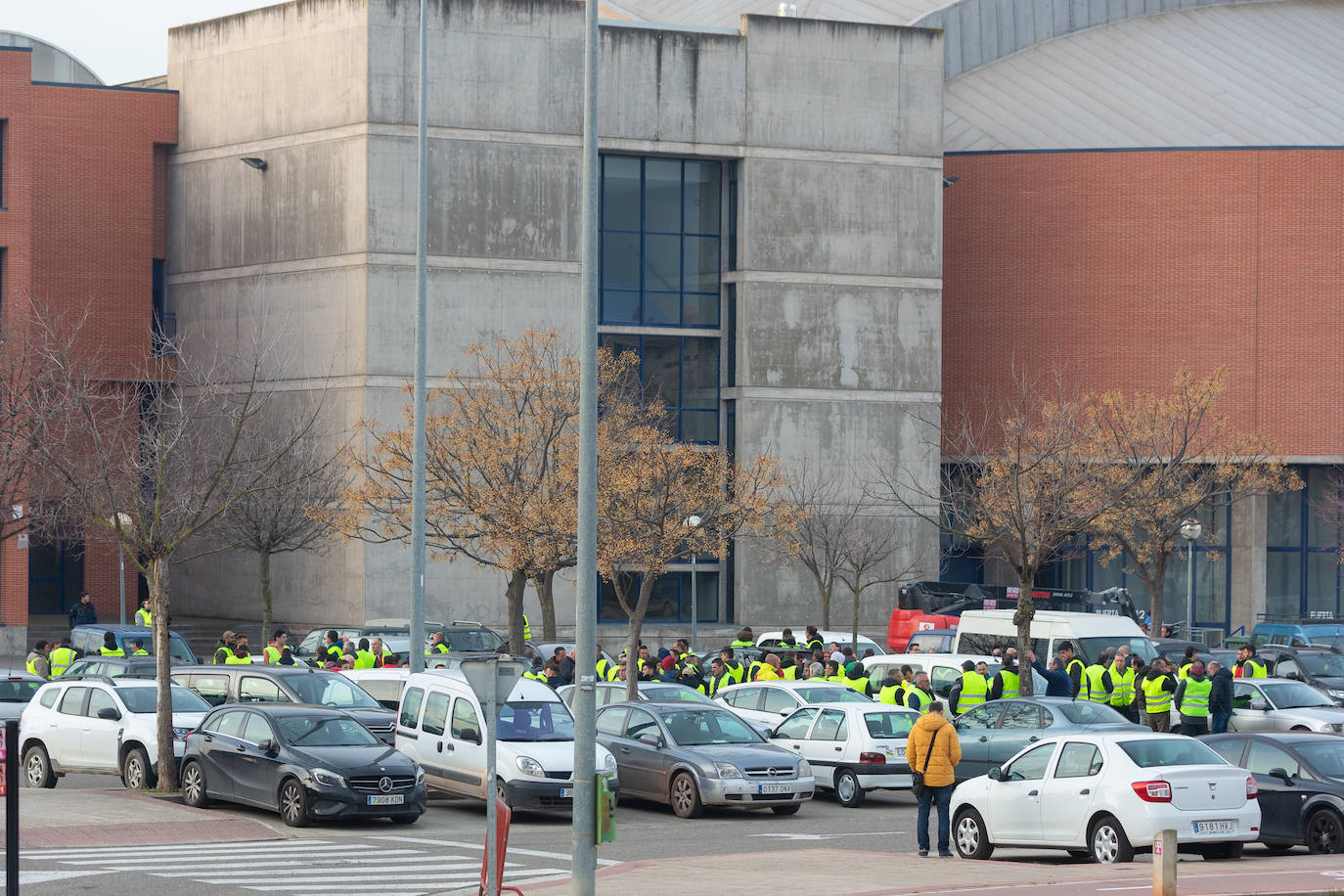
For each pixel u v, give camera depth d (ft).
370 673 149.89
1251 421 292.20
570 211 264.72
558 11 264.11
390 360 252.83
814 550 262.88
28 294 246.06
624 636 261.24
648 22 319.68
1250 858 100.83
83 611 219.41
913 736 103.14
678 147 269.85
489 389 198.08
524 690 123.85
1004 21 349.00
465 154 258.57
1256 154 292.81
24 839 104.17
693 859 99.25
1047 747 101.55
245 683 138.62
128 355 276.21
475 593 255.70
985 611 181.78
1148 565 308.81
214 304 272.92
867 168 277.44
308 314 259.19
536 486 175.94
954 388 300.61
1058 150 299.79
